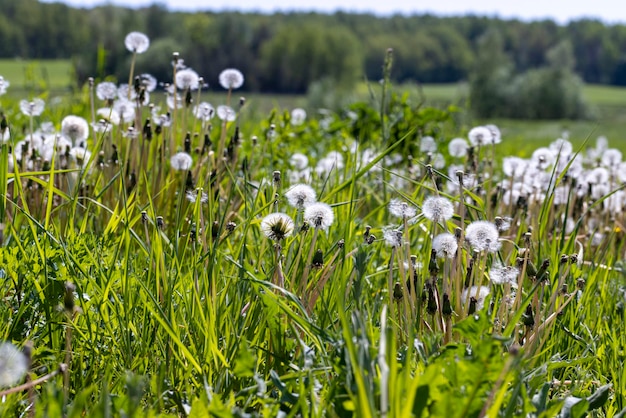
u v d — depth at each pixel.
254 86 93.75
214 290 2.83
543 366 2.58
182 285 2.88
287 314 2.75
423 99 7.84
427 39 149.50
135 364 2.66
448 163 7.77
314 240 2.95
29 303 2.82
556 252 3.68
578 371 2.95
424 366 2.45
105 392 1.98
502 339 2.09
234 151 4.77
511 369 2.16
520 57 170.75
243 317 2.95
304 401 2.21
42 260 2.93
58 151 4.45
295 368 2.61
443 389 2.19
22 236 3.48
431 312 2.85
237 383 2.62
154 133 4.79
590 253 4.64
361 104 8.05
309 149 7.89
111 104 4.69
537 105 76.38
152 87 4.83
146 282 3.05
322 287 3.03
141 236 3.98
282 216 2.86
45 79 9.48
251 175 4.78
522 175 5.02
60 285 2.88
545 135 29.00
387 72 6.01
